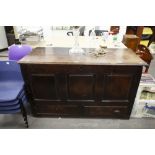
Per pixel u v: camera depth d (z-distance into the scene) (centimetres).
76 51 177
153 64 335
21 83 175
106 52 177
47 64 151
